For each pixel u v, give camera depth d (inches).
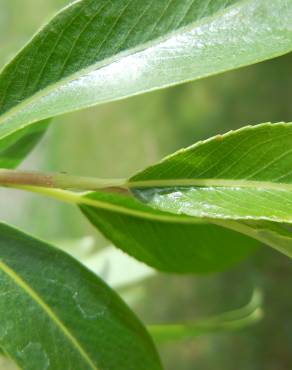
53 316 3.7
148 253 4.4
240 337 15.6
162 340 5.2
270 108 16.4
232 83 17.2
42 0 21.2
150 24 3.5
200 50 3.4
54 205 19.0
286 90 16.2
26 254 3.7
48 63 3.6
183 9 3.5
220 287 16.1
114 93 3.5
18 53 3.6
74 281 3.8
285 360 15.0
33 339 3.5
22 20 21.5
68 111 3.5
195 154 3.2
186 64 3.4
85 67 3.6
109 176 19.7
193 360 16.2
